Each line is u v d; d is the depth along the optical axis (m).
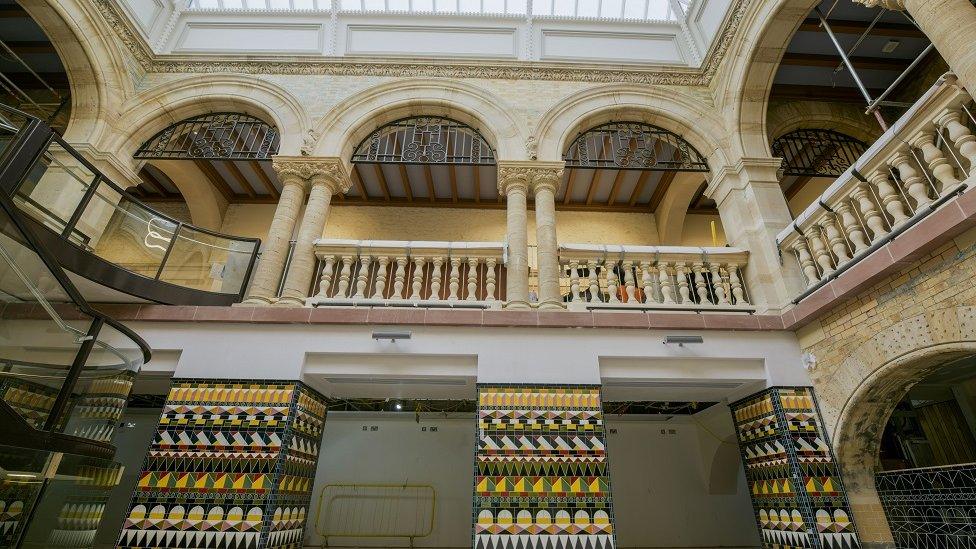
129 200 6.31
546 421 5.21
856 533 4.82
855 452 5.16
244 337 5.54
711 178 7.63
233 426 5.11
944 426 7.75
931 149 4.25
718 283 6.41
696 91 8.26
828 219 5.45
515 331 5.66
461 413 10.43
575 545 4.70
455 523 9.74
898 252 4.33
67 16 6.87
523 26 9.30
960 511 4.30
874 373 4.76
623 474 9.89
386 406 10.04
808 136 8.63
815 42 7.64
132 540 4.62
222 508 4.76
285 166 7.11
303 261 6.35
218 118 8.18
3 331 4.26
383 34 9.15
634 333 5.71
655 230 11.54
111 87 7.48
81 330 4.22
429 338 5.59
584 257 6.56
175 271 6.34
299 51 8.91
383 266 6.40
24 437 3.73
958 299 3.97
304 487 5.51
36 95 9.02
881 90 8.45
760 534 5.65
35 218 5.05
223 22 9.17
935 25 4.18
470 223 11.52
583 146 9.12
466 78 8.26
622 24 9.49
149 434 9.85
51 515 4.61
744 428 6.14
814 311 5.37
